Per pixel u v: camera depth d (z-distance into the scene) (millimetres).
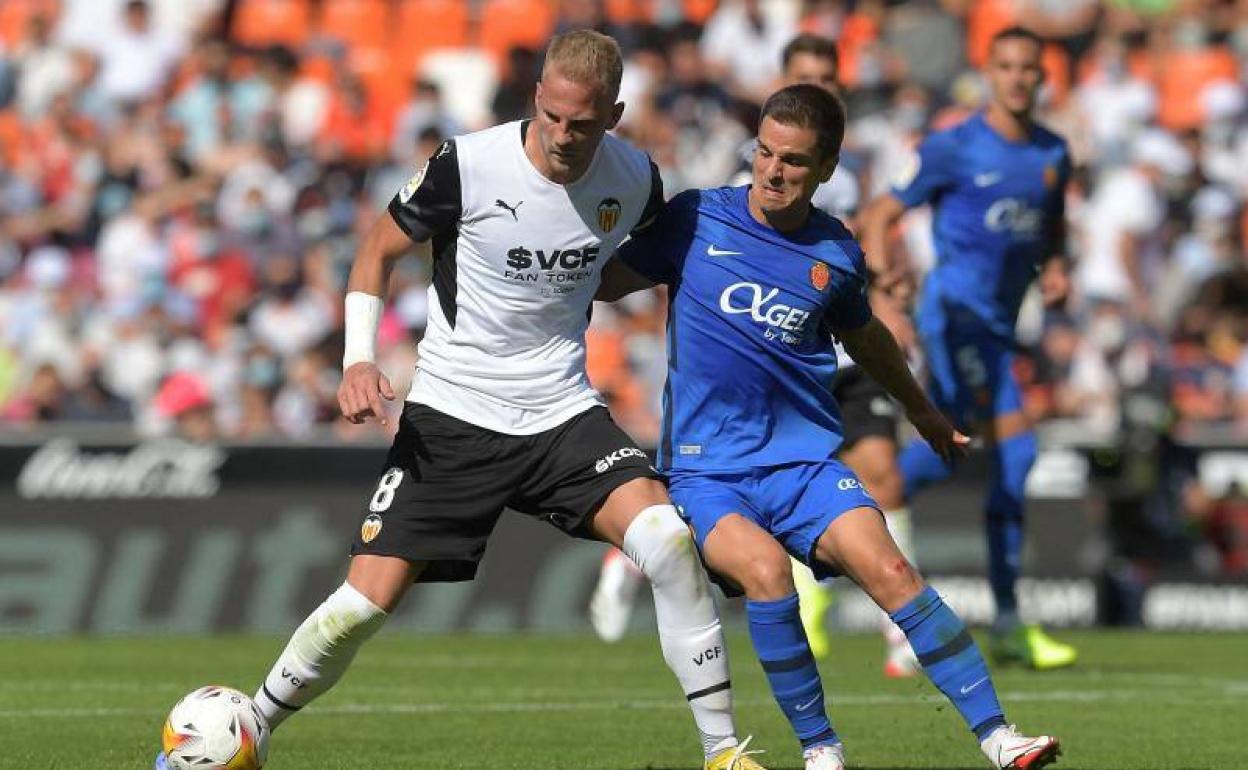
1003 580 37781
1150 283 71000
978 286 36812
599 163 21094
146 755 25016
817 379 22172
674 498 22047
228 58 78125
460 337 21422
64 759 24625
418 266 62406
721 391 22031
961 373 37062
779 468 21922
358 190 70750
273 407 57750
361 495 47750
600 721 29328
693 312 22047
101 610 46469
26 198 71625
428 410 21406
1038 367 61500
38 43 79938
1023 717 30297
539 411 21453
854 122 75938
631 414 58125
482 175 20891
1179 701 32531
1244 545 52406
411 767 24281
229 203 69750
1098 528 51031
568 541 48344
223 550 47094
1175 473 52344
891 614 21078
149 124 74438
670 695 33188
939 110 78562
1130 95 80000
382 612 21047
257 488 47469
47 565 46500
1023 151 36438
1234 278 68812
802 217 21906
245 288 66375
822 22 80938
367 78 81062
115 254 67500
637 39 78125
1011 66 36000
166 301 65625
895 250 57812
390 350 60562
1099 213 73125
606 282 22531
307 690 21188
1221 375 64812
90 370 60188
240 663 38531
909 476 37375
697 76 75500
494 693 33406
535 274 21156
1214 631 50156
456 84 81312
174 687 33844
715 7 82750
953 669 20922
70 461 47000
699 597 21047
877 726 29188
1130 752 26312
